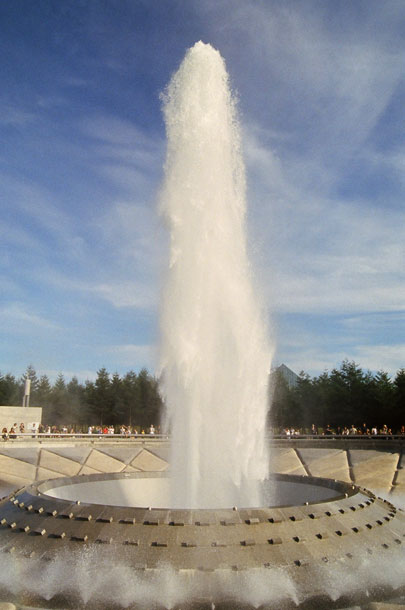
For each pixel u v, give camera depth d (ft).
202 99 71.72
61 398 357.82
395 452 138.21
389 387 291.79
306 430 299.38
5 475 114.83
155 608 35.55
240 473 66.28
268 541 40.40
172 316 67.51
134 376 367.86
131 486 64.03
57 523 42.88
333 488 58.54
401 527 49.73
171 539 39.83
